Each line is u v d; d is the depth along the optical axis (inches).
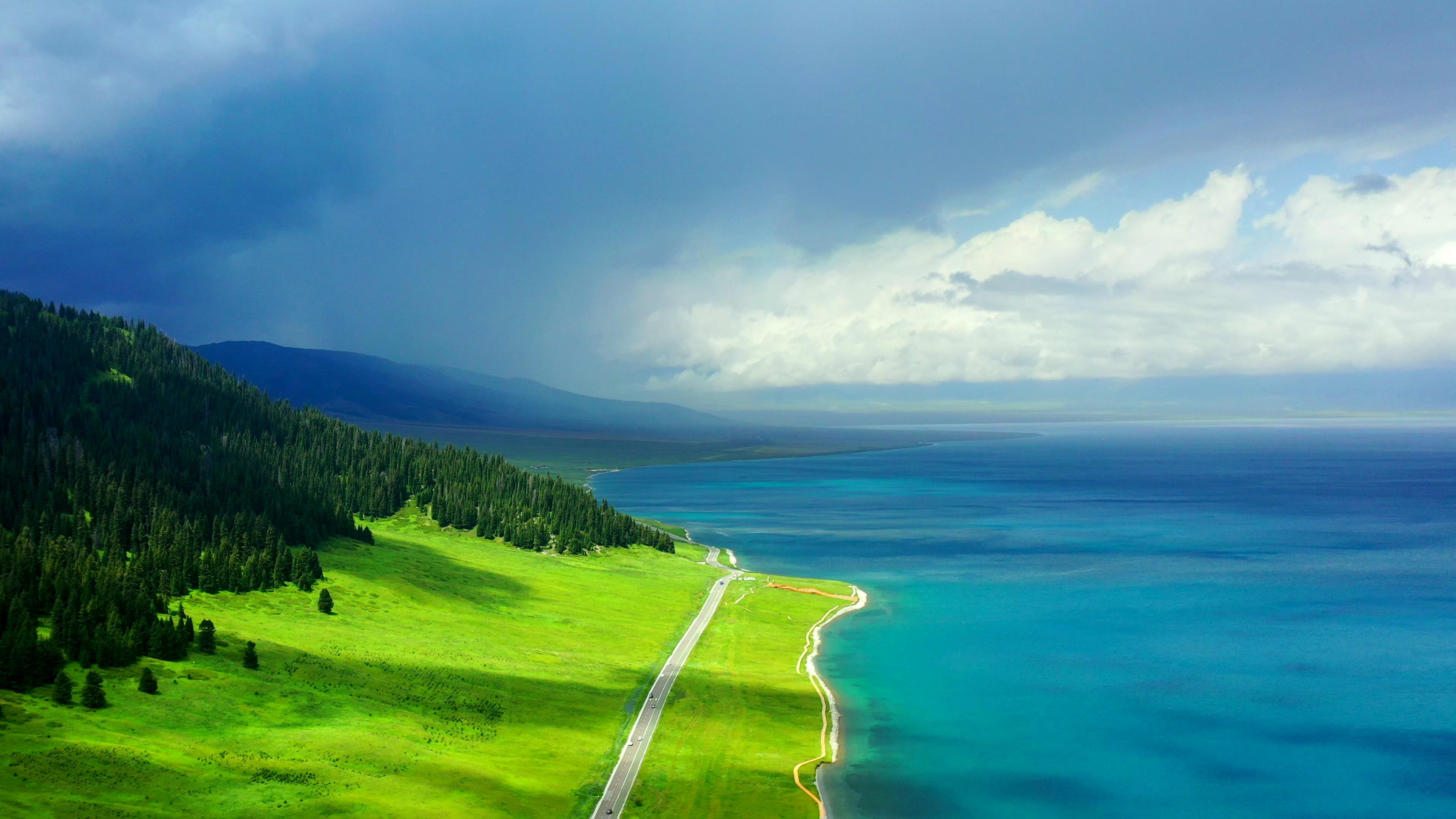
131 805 3368.6
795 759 5093.5
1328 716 6146.7
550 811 4005.9
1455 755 5482.3
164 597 6250.0
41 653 4367.6
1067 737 5693.9
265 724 4411.9
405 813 3688.5
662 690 6112.2
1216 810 4746.6
